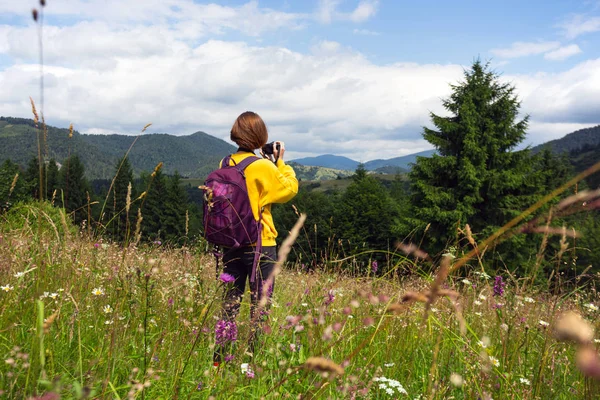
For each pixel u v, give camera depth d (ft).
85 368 6.51
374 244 131.75
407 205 118.11
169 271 10.93
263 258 10.64
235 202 10.43
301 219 3.57
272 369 7.00
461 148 117.19
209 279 9.88
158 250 13.44
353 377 6.78
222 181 10.62
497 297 8.86
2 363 5.95
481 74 121.08
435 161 114.21
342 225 132.67
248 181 10.68
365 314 7.82
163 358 7.01
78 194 185.26
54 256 9.64
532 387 6.98
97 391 5.42
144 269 7.41
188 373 7.03
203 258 11.96
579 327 1.22
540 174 109.50
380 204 135.13
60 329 7.54
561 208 2.54
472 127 111.96
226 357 7.08
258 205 10.71
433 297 2.90
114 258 10.71
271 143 11.63
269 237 10.92
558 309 7.63
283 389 6.57
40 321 3.93
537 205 2.66
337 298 8.81
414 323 9.03
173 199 241.96
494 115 118.42
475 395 6.83
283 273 14.74
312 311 7.66
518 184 107.55
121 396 5.84
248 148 11.44
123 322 7.56
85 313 8.54
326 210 142.92
